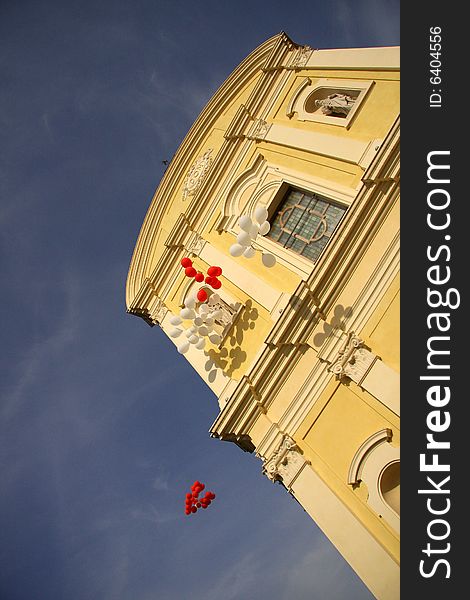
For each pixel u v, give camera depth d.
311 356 8.74
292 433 8.60
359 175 9.38
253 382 9.24
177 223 13.61
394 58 9.90
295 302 8.81
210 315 10.73
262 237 11.32
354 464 7.41
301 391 8.70
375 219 8.27
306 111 11.65
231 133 13.17
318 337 8.61
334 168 10.04
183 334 12.59
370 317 8.04
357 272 8.40
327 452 7.98
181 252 13.75
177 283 13.66
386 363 7.54
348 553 6.89
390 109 9.50
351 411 7.90
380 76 10.08
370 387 7.52
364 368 7.68
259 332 10.23
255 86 13.27
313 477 7.84
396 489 7.20
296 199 11.07
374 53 10.45
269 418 9.06
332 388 8.28
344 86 10.73
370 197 8.28
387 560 6.46
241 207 12.27
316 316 8.72
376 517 6.96
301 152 11.09
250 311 10.60
